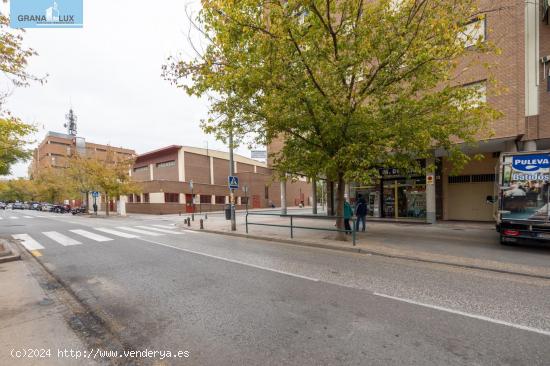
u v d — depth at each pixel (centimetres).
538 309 400
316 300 438
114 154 3064
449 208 1603
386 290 482
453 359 277
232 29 652
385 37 722
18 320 379
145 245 966
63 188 3941
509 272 586
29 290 500
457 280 539
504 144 1228
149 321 373
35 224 1833
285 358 281
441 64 743
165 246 943
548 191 747
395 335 326
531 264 633
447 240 943
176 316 386
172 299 451
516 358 279
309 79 793
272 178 1127
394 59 730
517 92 1062
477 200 1530
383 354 287
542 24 1066
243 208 4203
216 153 4041
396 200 1636
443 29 660
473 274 580
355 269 623
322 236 1058
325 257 750
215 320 372
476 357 280
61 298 464
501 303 422
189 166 3575
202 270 625
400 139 793
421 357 281
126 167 2931
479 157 820
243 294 468
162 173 3734
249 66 726
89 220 2238
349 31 810
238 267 648
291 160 967
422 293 467
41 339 327
